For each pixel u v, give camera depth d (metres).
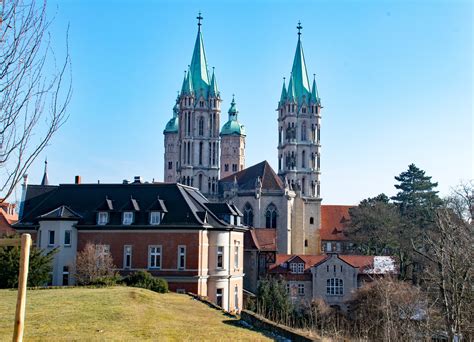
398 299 51.56
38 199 71.00
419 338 42.22
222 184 151.75
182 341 27.03
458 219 55.00
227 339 27.84
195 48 165.12
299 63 165.25
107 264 54.31
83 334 27.22
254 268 96.94
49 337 26.23
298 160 160.62
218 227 60.78
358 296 67.88
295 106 162.12
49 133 13.95
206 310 39.84
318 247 139.00
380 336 50.31
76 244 60.28
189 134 160.12
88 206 62.84
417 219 107.12
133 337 27.30
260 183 122.50
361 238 111.00
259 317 33.59
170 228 58.38
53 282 58.81
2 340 24.69
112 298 38.44
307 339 26.78
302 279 91.94
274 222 123.00
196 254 57.81
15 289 43.62
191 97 160.88
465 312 36.78
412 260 83.88
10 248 46.75
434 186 123.19
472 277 39.28
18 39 13.54
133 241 59.19
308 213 140.38
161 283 50.12
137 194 63.06
